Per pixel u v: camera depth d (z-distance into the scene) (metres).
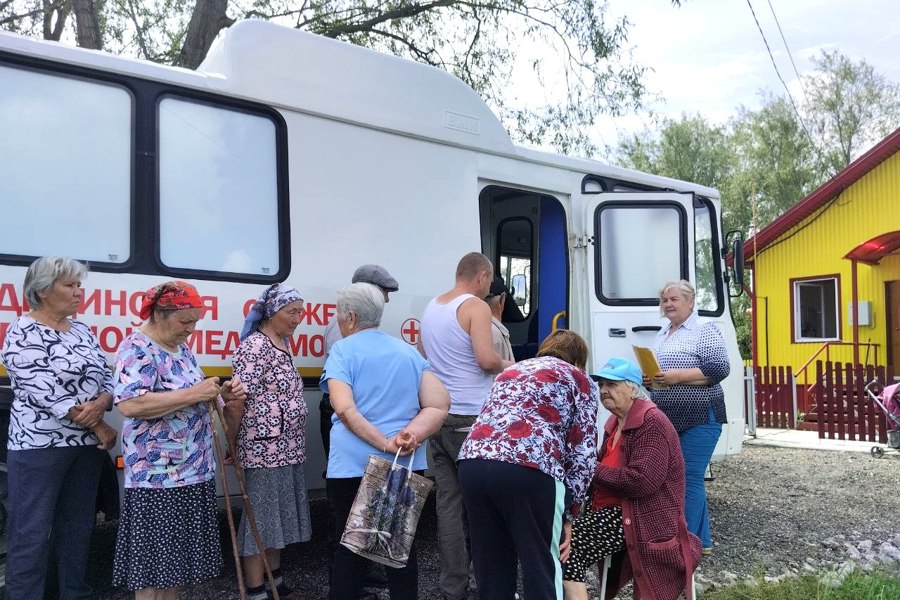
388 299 4.70
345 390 3.49
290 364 4.02
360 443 3.50
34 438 3.43
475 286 4.33
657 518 3.73
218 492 4.21
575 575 3.80
